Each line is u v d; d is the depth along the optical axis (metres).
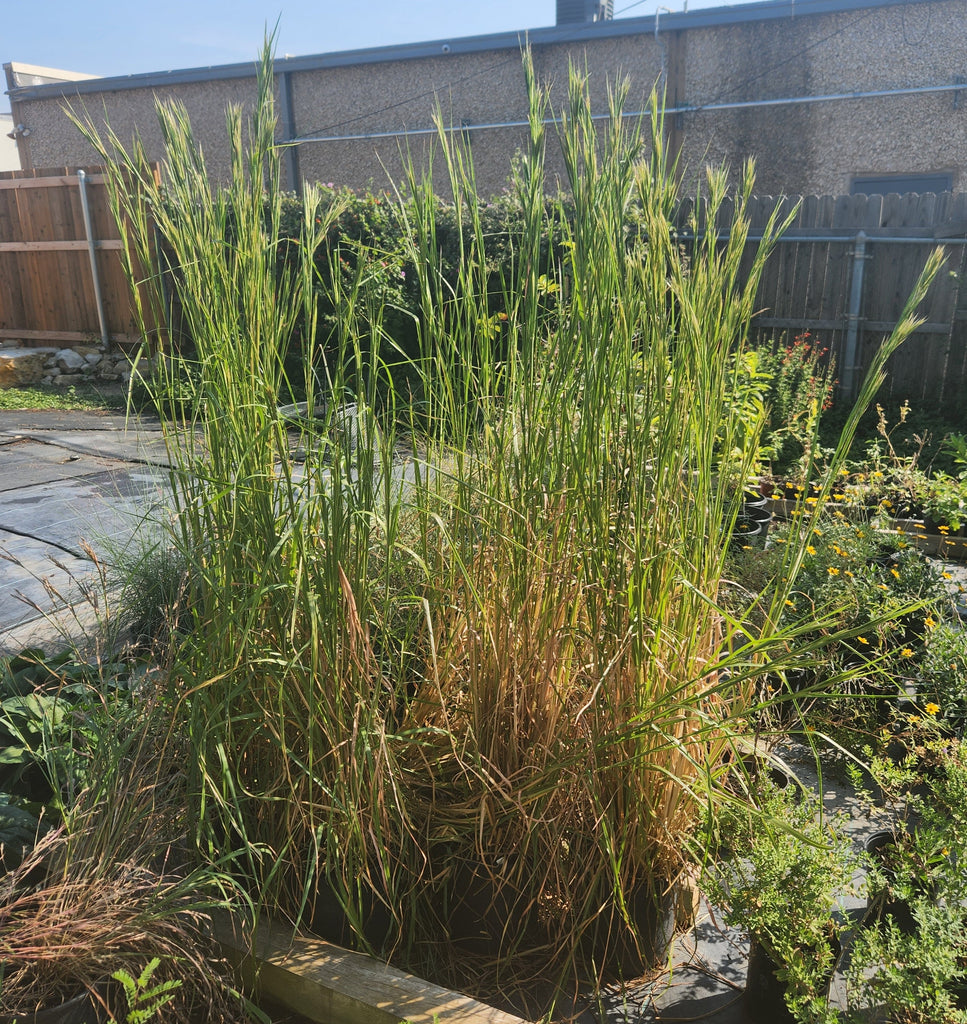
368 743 1.60
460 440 1.86
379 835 1.65
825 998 1.55
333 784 1.67
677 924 1.90
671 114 12.23
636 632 1.63
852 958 1.60
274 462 1.72
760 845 1.68
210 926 1.69
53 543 3.97
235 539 1.71
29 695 2.15
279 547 1.55
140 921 1.48
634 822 1.67
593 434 1.62
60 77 18.17
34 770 2.15
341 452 1.66
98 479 5.09
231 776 1.68
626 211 1.61
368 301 1.69
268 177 1.65
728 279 1.61
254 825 1.81
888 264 7.73
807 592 3.05
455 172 1.74
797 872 1.64
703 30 11.87
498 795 1.78
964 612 3.52
